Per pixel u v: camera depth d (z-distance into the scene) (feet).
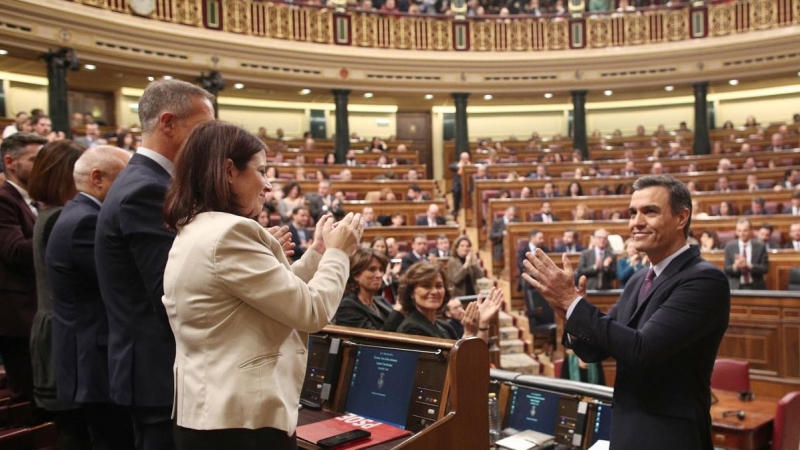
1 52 34.22
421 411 6.43
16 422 9.20
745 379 14.39
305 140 47.73
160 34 37.50
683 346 5.65
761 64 44.78
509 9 49.08
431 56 46.21
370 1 45.73
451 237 28.25
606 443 7.95
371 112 54.34
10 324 8.98
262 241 4.77
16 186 9.47
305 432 6.44
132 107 45.06
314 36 43.78
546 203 30.42
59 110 34.27
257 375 4.55
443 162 54.65
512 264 26.50
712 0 45.68
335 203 27.22
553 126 55.47
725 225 26.78
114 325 5.90
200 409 4.46
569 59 47.16
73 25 34.32
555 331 21.94
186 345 4.66
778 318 17.54
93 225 6.93
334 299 4.96
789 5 43.65
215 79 39.96
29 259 8.92
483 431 6.22
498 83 47.39
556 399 9.15
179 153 4.99
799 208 27.53
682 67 46.47
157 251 5.57
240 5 40.86
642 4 48.60
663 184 6.23
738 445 12.46
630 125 55.36
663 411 5.84
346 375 7.41
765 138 45.55
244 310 4.62
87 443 8.13
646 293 6.27
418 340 6.71
